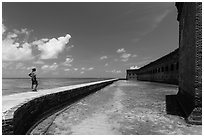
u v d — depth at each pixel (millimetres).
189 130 6230
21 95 8781
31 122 6387
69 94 11664
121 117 8234
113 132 6102
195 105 7152
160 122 7305
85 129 6441
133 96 16062
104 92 20484
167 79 36375
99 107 10852
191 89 8008
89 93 17781
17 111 4992
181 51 12938
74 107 10812
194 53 7465
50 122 7246
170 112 9195
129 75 91125
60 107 9914
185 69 10195
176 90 21281
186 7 9906
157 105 11227
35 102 6840
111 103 12359
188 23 9148
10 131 4340
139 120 7672
